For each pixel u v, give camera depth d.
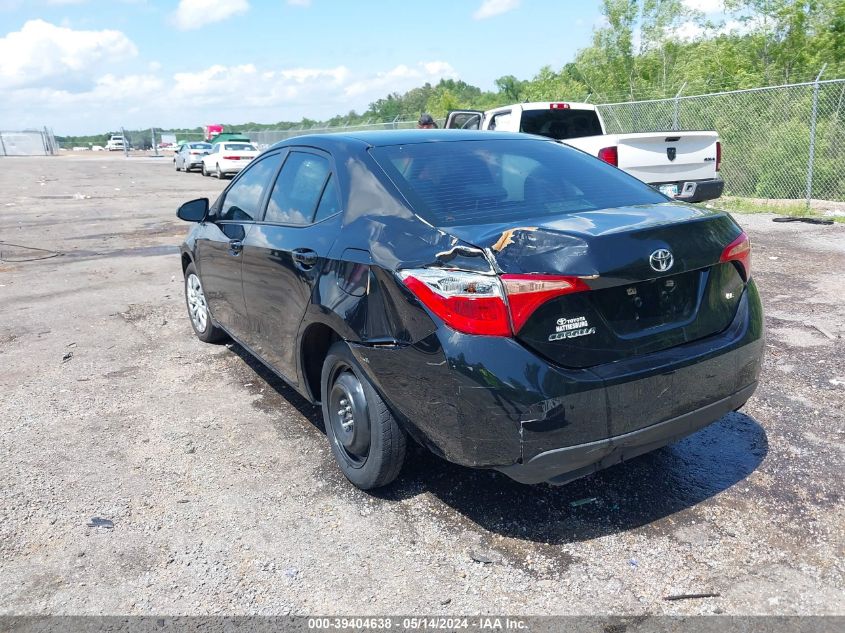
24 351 5.81
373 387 3.17
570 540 3.01
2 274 8.97
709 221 3.01
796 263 7.77
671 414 2.89
